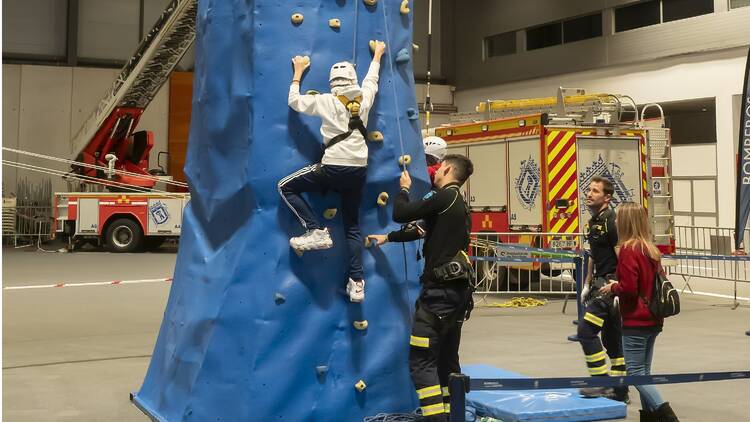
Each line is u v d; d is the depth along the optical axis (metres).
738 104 20.48
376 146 4.85
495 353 7.64
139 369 6.92
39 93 26.48
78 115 26.83
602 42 24.56
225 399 4.43
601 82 24.72
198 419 4.50
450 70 31.25
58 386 6.24
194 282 4.96
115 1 27.72
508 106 13.45
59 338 8.50
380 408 4.66
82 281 14.14
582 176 11.83
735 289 11.43
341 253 4.67
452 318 4.27
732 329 9.28
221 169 4.91
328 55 4.73
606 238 5.57
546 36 27.12
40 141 26.45
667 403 4.85
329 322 4.58
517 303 11.56
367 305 4.71
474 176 13.14
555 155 11.70
